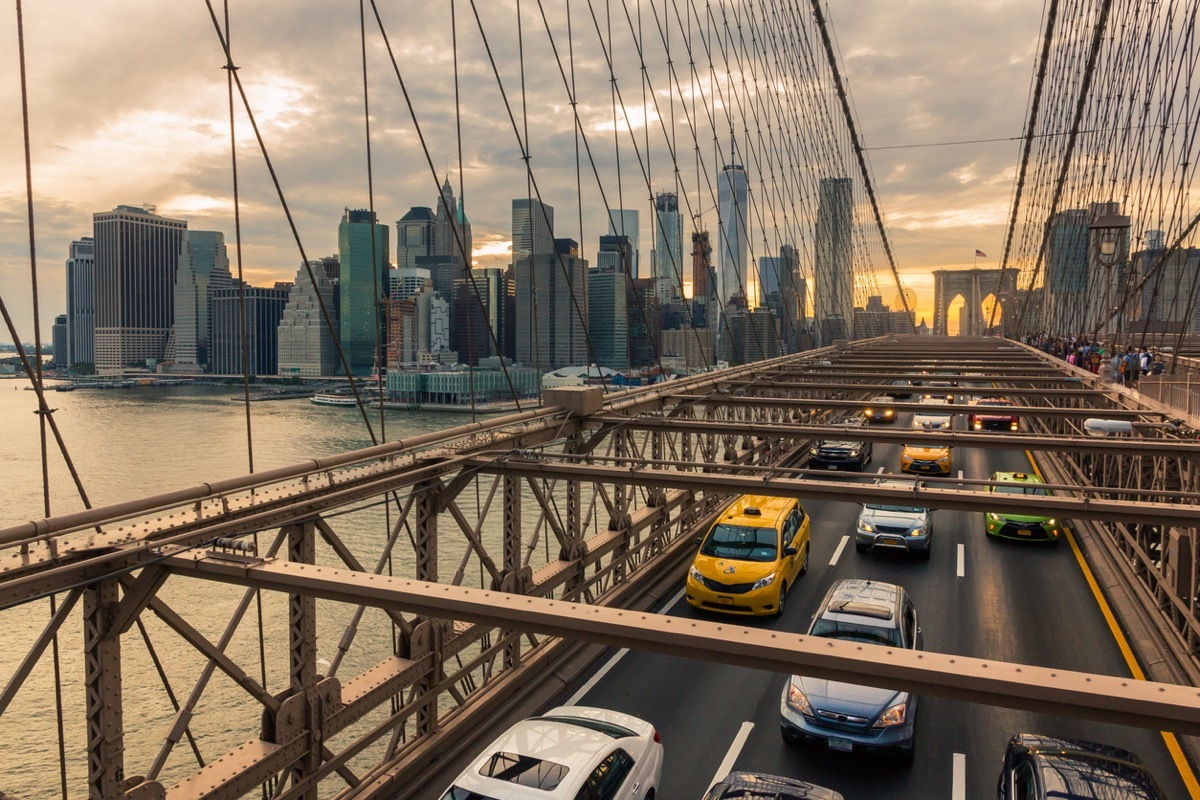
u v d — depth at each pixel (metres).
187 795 6.99
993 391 23.03
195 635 7.16
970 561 19.62
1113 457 22.44
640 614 5.78
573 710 9.82
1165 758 10.61
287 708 7.95
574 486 14.30
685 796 9.83
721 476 11.03
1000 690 4.79
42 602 32.62
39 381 7.95
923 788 9.95
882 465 32.28
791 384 25.56
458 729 10.55
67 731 22.70
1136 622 15.08
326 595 6.69
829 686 10.85
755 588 15.40
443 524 36.75
